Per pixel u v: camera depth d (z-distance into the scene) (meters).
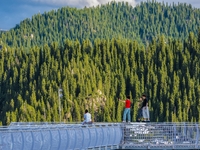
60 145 46.47
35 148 42.28
